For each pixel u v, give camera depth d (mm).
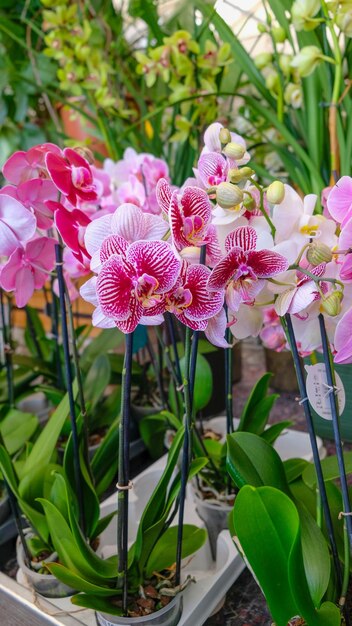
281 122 1207
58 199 718
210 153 648
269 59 1183
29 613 803
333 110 1054
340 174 1121
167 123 1625
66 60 1539
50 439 879
